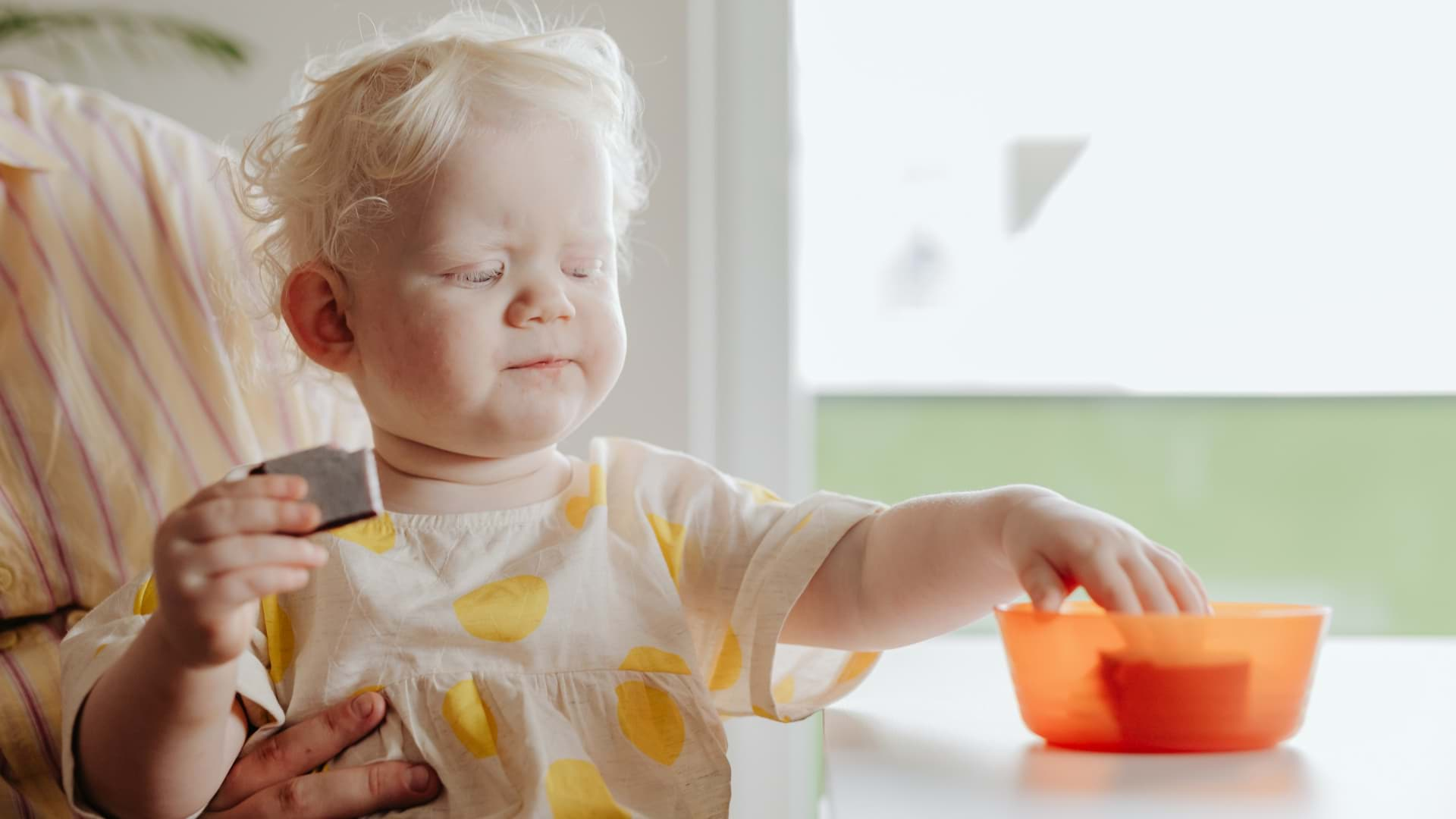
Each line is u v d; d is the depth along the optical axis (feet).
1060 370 4.79
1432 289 4.71
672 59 4.00
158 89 4.19
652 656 2.73
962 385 4.81
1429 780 1.85
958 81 4.77
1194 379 4.77
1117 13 4.75
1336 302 4.73
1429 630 4.71
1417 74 4.68
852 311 4.81
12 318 3.30
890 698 2.74
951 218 4.80
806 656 2.98
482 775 2.56
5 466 3.14
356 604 2.71
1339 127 4.71
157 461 3.25
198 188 3.58
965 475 4.81
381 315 2.77
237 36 4.15
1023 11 4.76
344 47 4.13
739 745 4.35
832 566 2.80
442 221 2.70
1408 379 4.72
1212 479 4.76
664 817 2.57
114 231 3.43
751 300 4.44
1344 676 2.78
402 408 2.78
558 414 2.74
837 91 4.77
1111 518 2.23
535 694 2.66
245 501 2.12
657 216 4.00
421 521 2.83
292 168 3.02
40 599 3.05
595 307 2.80
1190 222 4.75
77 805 2.43
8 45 4.21
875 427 4.82
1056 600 2.16
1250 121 4.73
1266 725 2.05
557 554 2.79
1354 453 4.74
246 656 2.64
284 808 2.50
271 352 3.45
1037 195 4.79
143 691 2.27
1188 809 1.69
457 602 2.71
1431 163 4.70
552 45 3.26
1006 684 2.99
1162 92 4.75
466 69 2.82
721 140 4.42
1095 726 2.09
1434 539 4.70
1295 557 4.75
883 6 4.76
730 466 4.45
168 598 2.12
